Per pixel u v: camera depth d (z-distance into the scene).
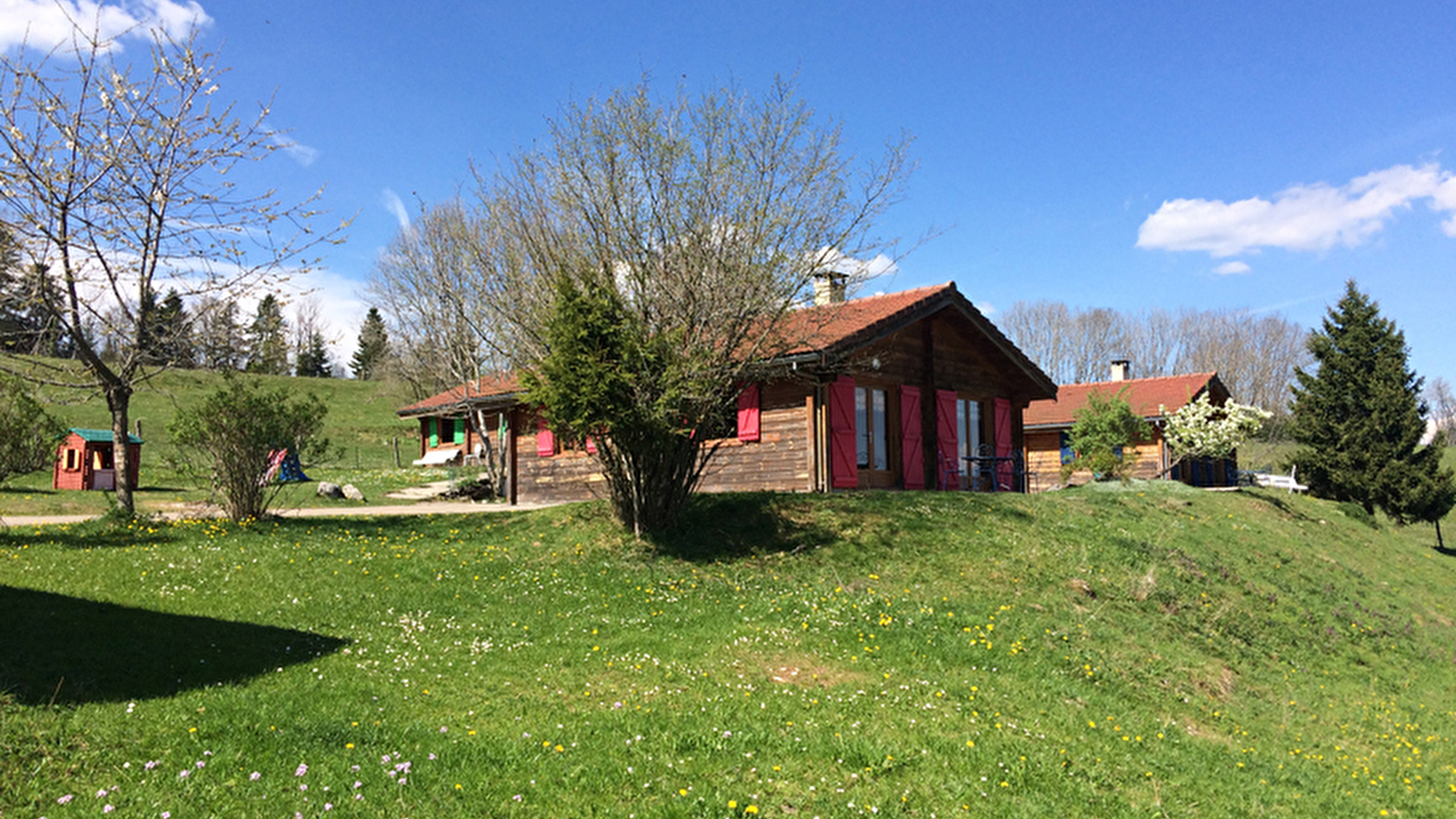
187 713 6.14
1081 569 13.45
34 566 10.52
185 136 13.26
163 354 14.12
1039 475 33.75
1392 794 8.35
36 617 8.09
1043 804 6.06
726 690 7.61
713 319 13.15
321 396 57.31
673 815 5.15
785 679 8.15
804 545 13.46
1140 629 11.66
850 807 5.53
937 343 21.06
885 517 14.81
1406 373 35.84
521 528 14.99
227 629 8.59
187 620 8.71
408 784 5.23
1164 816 6.33
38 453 16.00
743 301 13.24
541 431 21.80
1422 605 17.41
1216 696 10.20
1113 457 23.94
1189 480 31.30
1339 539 20.83
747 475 17.84
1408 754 9.76
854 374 17.12
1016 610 11.31
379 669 7.70
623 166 13.64
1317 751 9.27
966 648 9.53
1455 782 9.12
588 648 8.77
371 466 40.12
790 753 6.26
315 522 15.39
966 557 13.34
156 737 5.67
